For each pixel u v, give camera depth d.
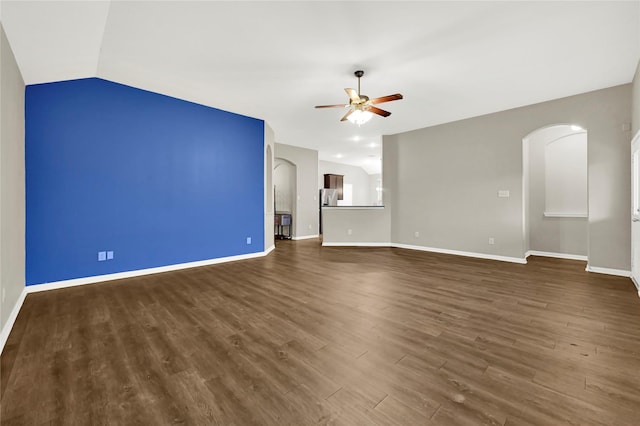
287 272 4.32
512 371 1.74
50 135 3.43
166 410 1.42
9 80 2.54
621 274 4.06
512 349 2.00
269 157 6.41
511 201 5.14
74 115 3.59
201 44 3.03
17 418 1.36
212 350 2.01
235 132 5.24
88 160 3.69
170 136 4.41
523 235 5.04
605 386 1.58
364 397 1.51
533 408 1.41
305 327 2.38
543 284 3.63
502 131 5.21
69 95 3.55
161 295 3.22
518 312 2.69
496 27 2.77
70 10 2.31
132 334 2.25
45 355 1.94
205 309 2.79
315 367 1.79
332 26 2.76
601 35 2.90
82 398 1.51
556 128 5.54
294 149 8.29
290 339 2.17
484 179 5.45
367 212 7.11
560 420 1.33
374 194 12.32
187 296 3.18
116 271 3.91
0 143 2.21
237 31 2.82
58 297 3.14
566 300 3.02
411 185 6.58
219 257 5.00
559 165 5.55
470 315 2.62
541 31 2.84
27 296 3.17
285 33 2.86
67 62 3.11
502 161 5.22
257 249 5.61
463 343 2.09
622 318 2.54
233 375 1.71
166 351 1.99
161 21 2.64
